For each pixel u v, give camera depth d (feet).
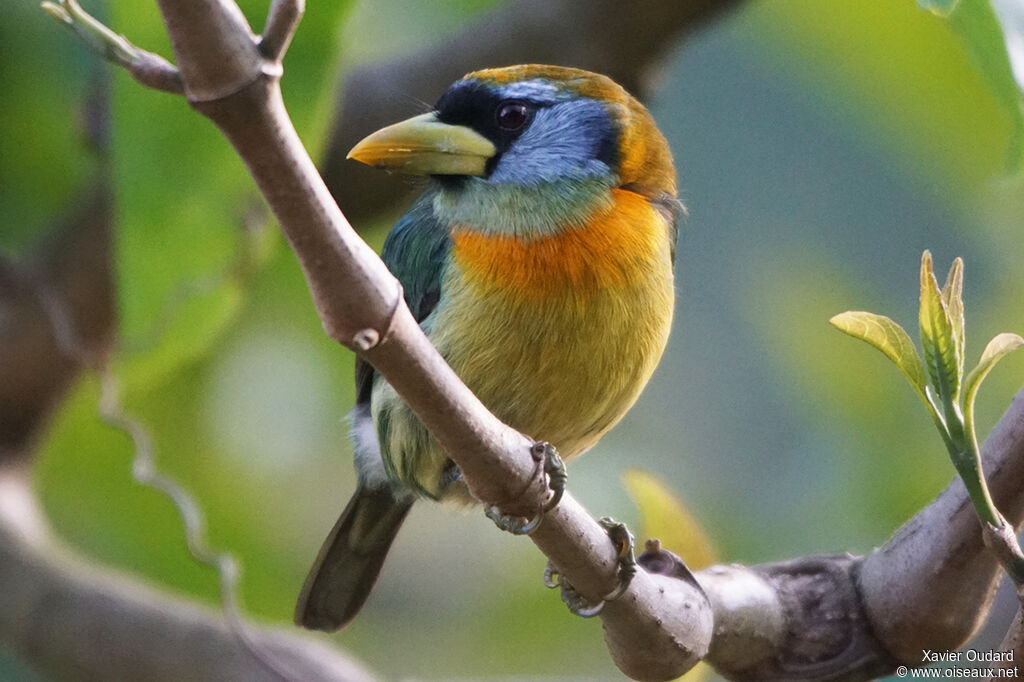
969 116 9.35
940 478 9.37
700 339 9.57
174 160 9.05
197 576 9.25
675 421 9.55
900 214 9.50
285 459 9.45
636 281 9.11
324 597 9.23
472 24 9.33
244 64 8.75
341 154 9.32
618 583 8.96
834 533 9.39
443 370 8.86
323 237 8.79
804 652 9.05
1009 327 9.43
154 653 9.30
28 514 9.34
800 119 9.51
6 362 9.31
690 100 9.53
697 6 9.29
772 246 9.53
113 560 9.28
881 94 9.38
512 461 8.89
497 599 9.54
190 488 9.41
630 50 9.32
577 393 9.12
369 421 9.20
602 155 9.14
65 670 9.29
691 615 9.00
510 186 9.13
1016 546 8.84
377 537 9.22
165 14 8.74
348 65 9.32
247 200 9.07
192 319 9.10
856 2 9.32
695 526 9.09
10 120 9.27
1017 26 8.94
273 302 9.37
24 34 9.25
